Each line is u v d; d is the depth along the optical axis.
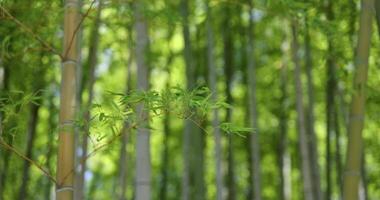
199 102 2.85
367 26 4.36
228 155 8.10
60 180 3.01
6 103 3.32
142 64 5.26
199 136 7.10
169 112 2.88
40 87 6.64
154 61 6.14
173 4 6.57
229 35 7.77
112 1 3.65
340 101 7.18
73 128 3.05
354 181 4.23
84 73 7.66
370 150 7.96
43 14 3.97
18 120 4.12
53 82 6.98
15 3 4.04
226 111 7.89
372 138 7.91
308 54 6.68
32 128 7.04
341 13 5.95
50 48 3.15
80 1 3.40
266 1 4.88
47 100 7.06
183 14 6.40
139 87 5.20
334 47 5.70
